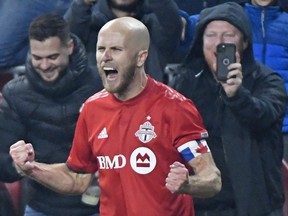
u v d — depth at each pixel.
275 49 19.12
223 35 16.33
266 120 16.02
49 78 16.36
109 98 13.28
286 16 19.28
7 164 16.55
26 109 16.53
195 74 16.52
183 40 18.44
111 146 13.18
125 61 12.82
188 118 13.09
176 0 20.45
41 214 16.69
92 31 17.28
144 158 13.09
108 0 17.12
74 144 13.57
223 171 16.06
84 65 16.56
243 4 19.41
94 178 16.30
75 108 16.48
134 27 12.88
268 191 16.23
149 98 13.13
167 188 12.44
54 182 13.38
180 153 13.11
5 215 17.84
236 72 15.57
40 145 16.62
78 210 16.55
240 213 15.91
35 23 16.31
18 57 19.72
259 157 16.19
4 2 19.64
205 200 16.06
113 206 13.35
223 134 16.05
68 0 19.67
